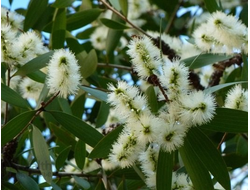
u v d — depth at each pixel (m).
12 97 0.78
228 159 0.95
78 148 0.83
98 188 0.85
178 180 0.78
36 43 0.80
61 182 0.88
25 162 0.98
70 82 0.72
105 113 0.97
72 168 0.90
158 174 0.76
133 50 0.75
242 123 0.75
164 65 0.76
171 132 0.72
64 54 0.72
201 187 0.76
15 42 0.80
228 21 0.83
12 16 0.93
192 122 0.73
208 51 0.88
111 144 0.77
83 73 0.93
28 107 0.79
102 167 0.85
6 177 0.82
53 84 0.73
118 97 0.72
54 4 0.97
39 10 0.97
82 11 1.04
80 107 0.96
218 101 0.93
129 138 0.73
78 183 0.83
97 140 0.79
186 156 0.76
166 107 0.76
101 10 1.05
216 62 0.95
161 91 0.74
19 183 0.83
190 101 0.72
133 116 0.72
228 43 0.83
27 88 0.89
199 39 0.87
